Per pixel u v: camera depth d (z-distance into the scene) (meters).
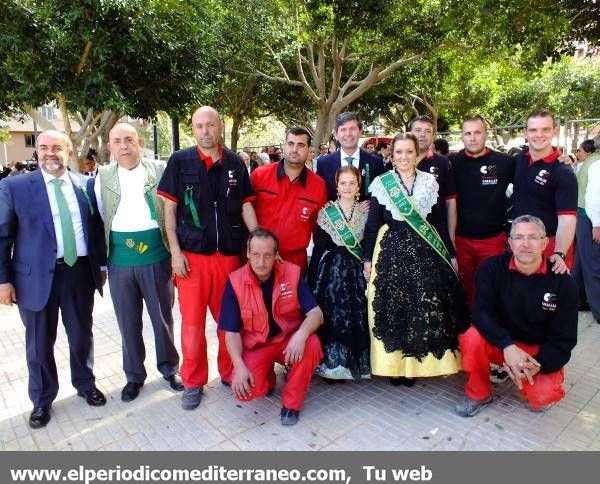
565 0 5.74
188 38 9.52
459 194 3.69
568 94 21.52
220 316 3.02
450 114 22.36
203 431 2.93
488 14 6.28
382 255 3.18
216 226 3.14
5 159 32.78
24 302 2.95
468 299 3.81
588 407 3.10
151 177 3.27
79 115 12.62
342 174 3.29
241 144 41.94
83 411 3.18
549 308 2.83
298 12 11.82
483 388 3.00
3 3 7.62
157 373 3.73
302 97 17.92
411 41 10.48
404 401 3.22
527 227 2.76
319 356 2.99
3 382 3.65
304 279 3.30
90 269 3.20
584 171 4.55
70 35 7.91
